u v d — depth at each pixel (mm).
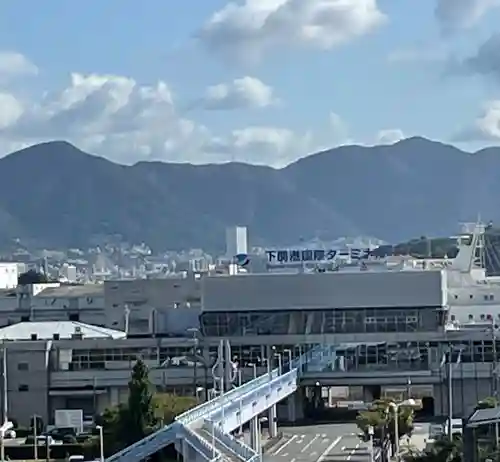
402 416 115438
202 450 87875
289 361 146125
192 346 148750
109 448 111250
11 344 145250
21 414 144500
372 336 151000
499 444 75250
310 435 132125
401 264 194000
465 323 167375
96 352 147750
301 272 165625
